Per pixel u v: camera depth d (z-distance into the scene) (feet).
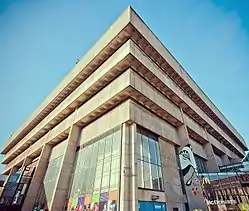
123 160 57.21
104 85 87.66
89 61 94.68
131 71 75.15
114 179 56.44
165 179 67.77
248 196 61.41
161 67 95.30
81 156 82.02
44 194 90.79
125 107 71.51
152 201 56.49
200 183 74.28
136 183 53.36
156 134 77.36
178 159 83.51
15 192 103.45
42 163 109.40
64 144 102.12
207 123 122.83
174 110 93.86
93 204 57.93
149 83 85.10
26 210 91.76
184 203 68.95
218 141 147.43
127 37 80.59
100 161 67.51
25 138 160.86
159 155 73.05
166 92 92.32
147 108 81.05
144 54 84.43
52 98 125.90
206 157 113.60
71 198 70.18
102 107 80.64
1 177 172.86
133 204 49.37
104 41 89.20
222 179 71.20
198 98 121.80
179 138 91.76
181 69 110.63
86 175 70.28
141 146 66.28
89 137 83.87
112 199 52.60
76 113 98.63
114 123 72.28
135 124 67.05
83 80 104.58
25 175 115.34
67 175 79.20
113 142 67.05
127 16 77.97
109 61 84.89
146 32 84.74
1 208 95.40
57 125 116.26
